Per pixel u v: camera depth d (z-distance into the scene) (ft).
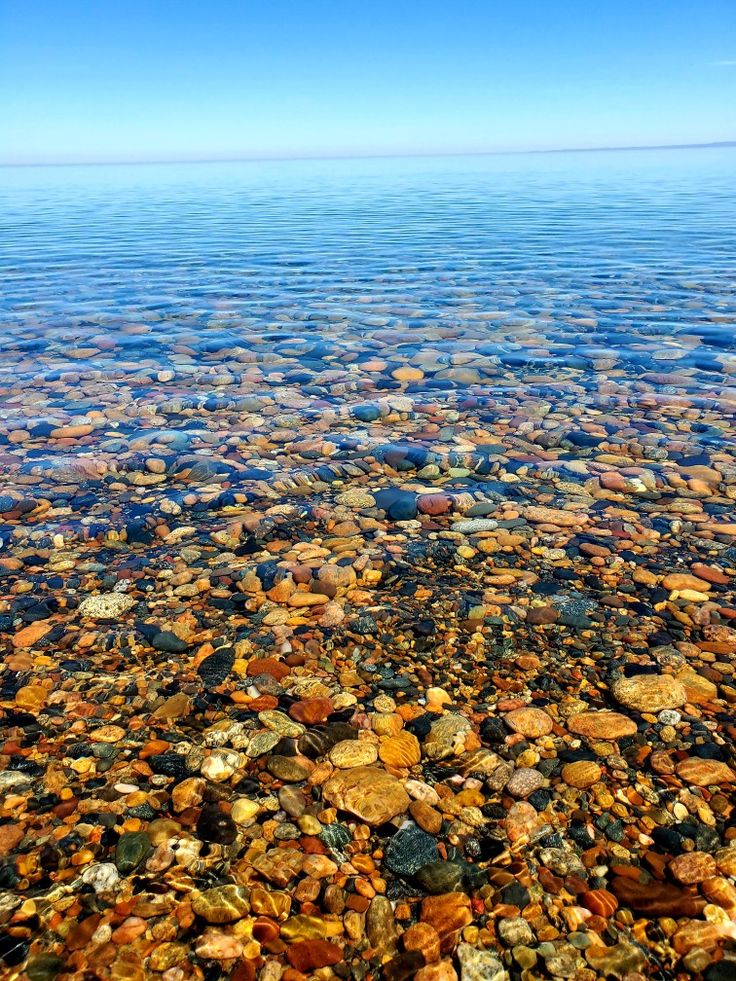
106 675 3.32
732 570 4.09
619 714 3.07
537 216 25.36
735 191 36.73
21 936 2.23
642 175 57.57
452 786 2.74
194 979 2.14
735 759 2.84
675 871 2.42
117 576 4.09
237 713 3.10
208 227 24.08
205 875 2.42
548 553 4.29
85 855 2.47
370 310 11.37
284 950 2.22
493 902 2.35
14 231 23.32
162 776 2.78
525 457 5.64
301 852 2.49
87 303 12.06
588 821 2.60
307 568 4.16
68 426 6.40
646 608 3.77
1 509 4.82
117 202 37.37
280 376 7.97
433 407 6.87
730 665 3.35
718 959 2.19
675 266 14.47
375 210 29.35
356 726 3.03
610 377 7.72
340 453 5.78
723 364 8.02
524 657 3.43
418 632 3.61
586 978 2.15
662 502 4.88
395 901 2.35
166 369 8.25
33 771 2.78
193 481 5.26
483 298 12.09
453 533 4.53
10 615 3.74
